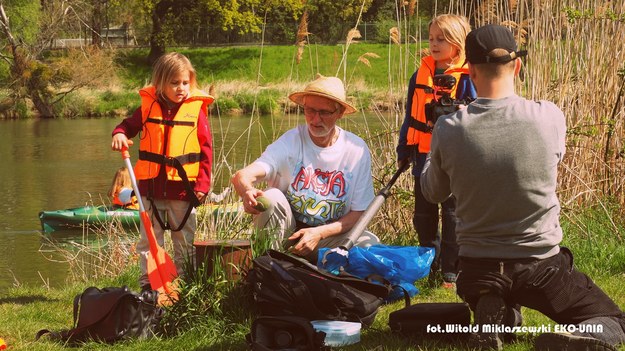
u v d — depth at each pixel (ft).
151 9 154.40
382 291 14.84
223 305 15.53
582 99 25.14
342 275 14.84
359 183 17.17
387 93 26.30
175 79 17.98
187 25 161.27
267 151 17.01
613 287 17.70
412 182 23.57
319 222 17.12
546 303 12.87
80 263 29.91
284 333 13.42
